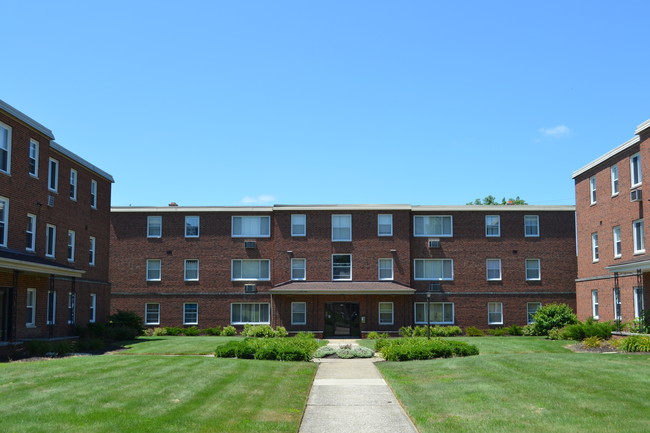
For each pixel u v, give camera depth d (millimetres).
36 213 28375
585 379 15406
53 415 11672
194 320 44844
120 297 44969
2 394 13656
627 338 24453
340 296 42656
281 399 14547
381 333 41812
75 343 26969
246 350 23703
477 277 44719
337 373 20000
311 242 44375
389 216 44594
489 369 17938
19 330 26500
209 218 45438
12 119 26281
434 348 23562
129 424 11156
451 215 45188
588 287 37844
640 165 31891
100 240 36438
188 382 15867
